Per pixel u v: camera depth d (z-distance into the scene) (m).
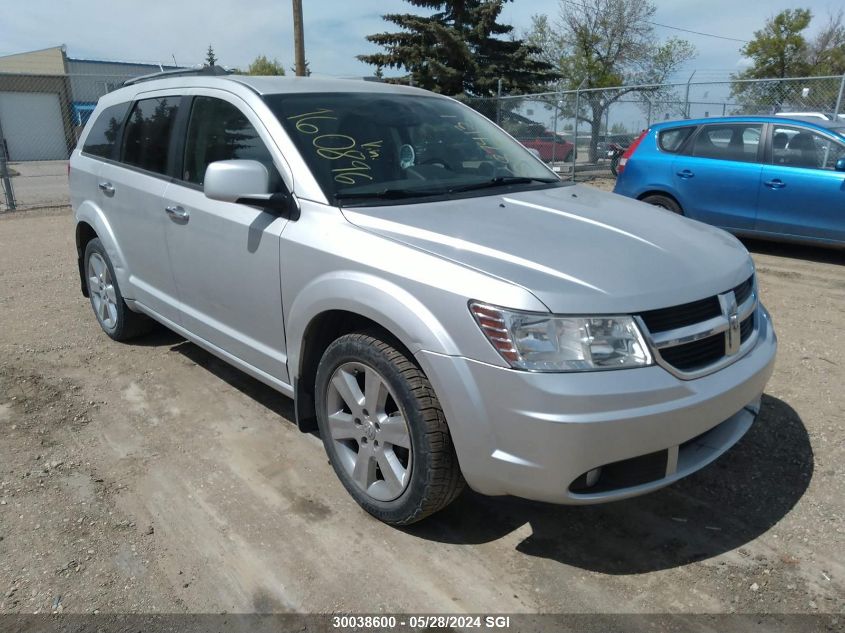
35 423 3.82
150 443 3.60
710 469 3.30
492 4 28.72
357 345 2.72
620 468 2.40
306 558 2.70
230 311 3.51
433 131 3.72
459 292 2.37
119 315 4.81
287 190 3.11
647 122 15.55
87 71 37.88
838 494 3.08
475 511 3.01
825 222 7.15
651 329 2.36
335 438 2.98
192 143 3.77
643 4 34.66
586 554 2.72
